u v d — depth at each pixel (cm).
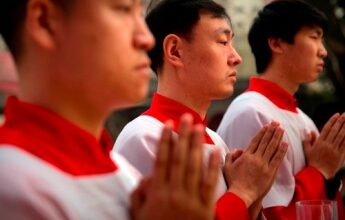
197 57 149
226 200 136
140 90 88
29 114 85
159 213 80
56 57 84
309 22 195
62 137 85
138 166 143
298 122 198
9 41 87
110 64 84
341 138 188
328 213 144
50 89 85
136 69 87
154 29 154
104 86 85
